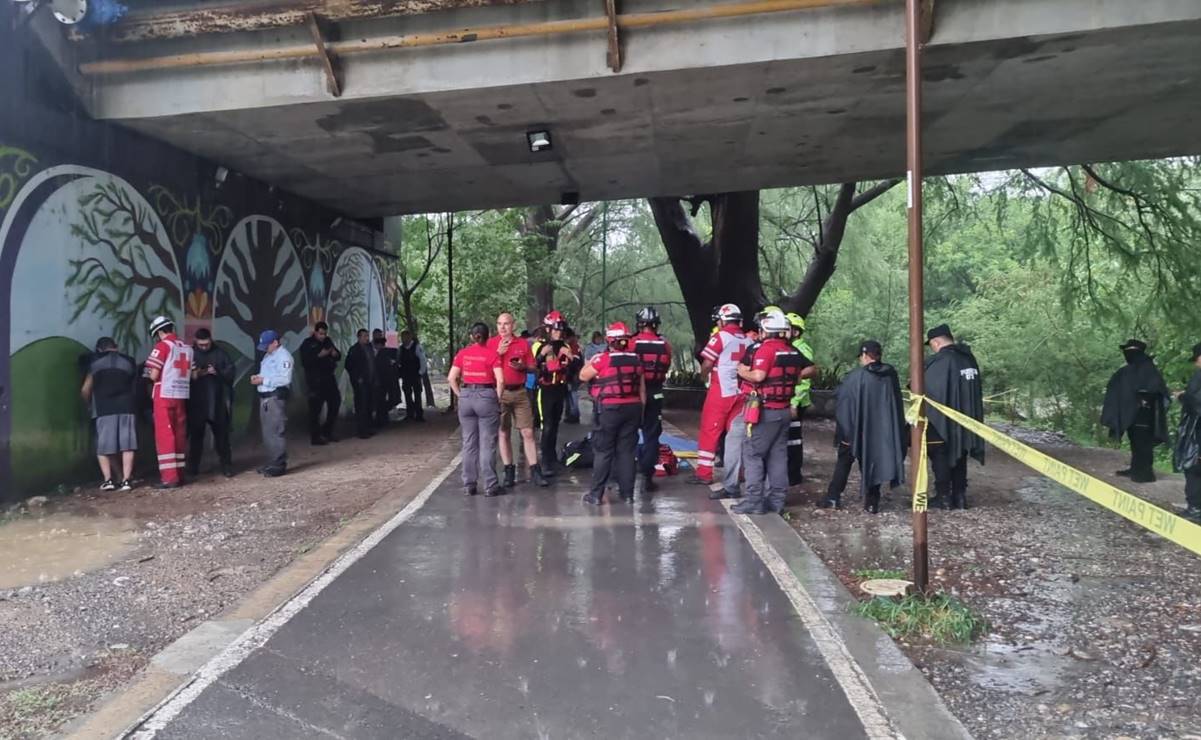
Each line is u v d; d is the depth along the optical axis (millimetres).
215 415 10586
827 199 23859
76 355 9695
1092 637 4828
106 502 8977
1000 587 5770
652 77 8812
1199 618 5148
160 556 6711
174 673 4266
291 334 15234
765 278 29812
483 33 8664
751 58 8453
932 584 5801
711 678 4191
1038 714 3865
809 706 3887
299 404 15500
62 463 9516
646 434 9102
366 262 19484
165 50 9344
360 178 13656
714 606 5242
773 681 4152
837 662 4379
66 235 9492
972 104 10016
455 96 9266
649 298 35562
